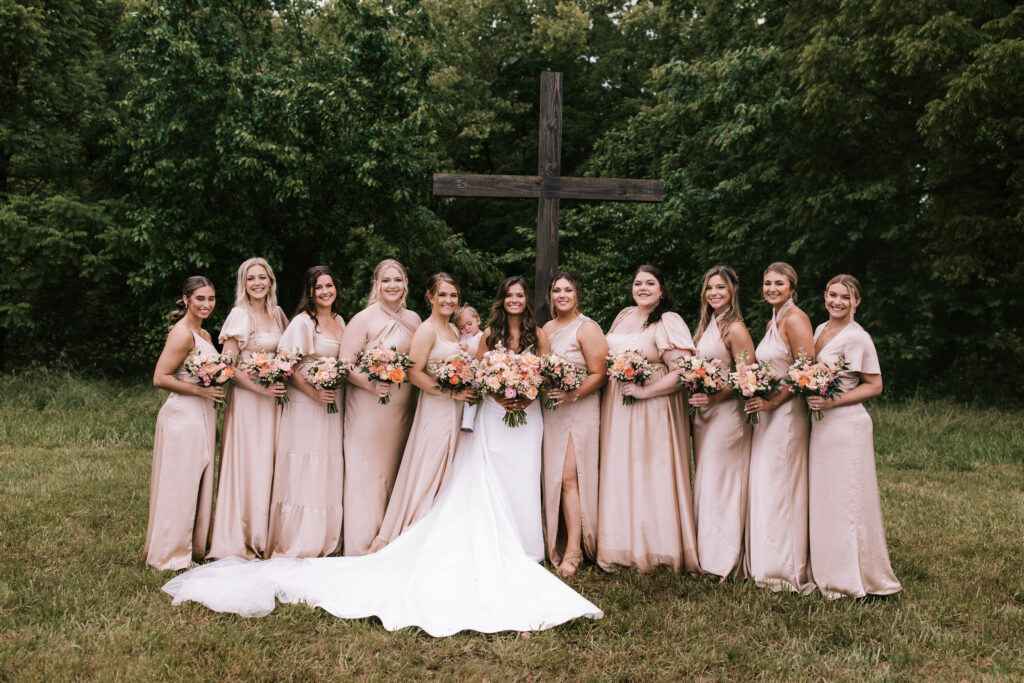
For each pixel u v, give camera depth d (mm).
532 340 4699
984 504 6340
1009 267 11398
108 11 14453
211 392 4500
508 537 4203
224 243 12555
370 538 4688
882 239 12562
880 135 11992
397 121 12406
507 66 22547
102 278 13203
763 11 14953
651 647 3529
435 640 3547
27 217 12211
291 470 4609
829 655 3488
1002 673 3330
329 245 13891
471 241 21938
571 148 22328
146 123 12156
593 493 4645
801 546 4266
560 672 3270
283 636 3564
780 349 4406
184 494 4441
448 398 4582
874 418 10367
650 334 4668
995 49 9312
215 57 12328
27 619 3629
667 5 19344
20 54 12188
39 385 11086
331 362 4469
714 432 4500
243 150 11609
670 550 4488
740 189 13914
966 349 12328
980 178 11516
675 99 14930
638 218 15312
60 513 5480
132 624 3600
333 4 14711
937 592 4230
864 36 11180
